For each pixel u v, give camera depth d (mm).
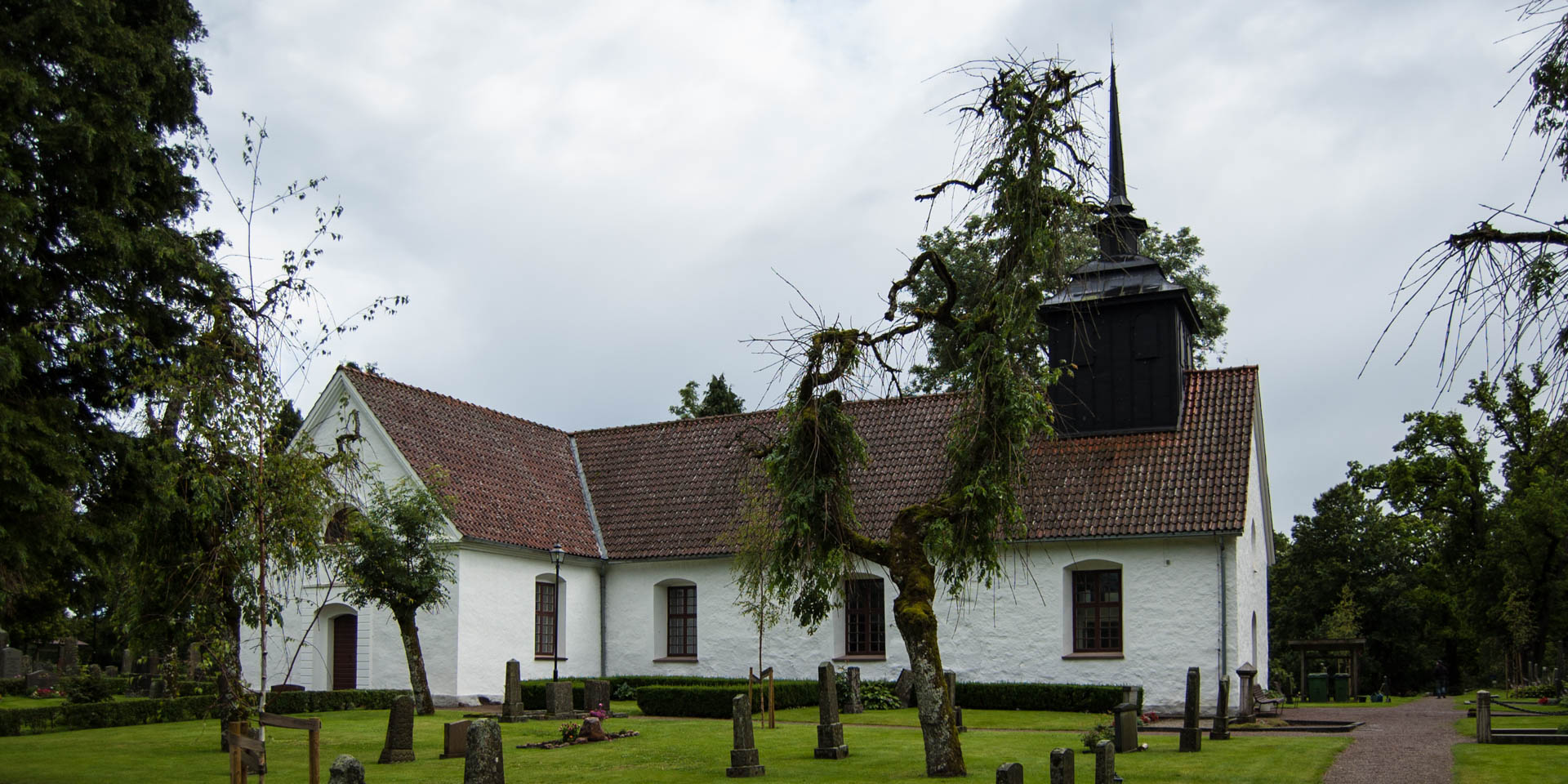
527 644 31469
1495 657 57406
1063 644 29031
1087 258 15844
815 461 16594
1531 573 38594
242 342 14352
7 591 15148
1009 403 15602
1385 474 45562
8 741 21375
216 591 15328
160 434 16031
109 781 16281
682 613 33781
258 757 12891
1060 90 15516
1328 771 16297
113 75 16125
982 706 28688
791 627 31750
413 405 32875
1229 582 27641
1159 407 30891
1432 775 15836
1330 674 46188
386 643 30000
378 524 25219
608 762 17719
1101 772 13500
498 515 31281
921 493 31094
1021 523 16047
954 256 20203
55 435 14867
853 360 16297
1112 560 28828
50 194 15602
